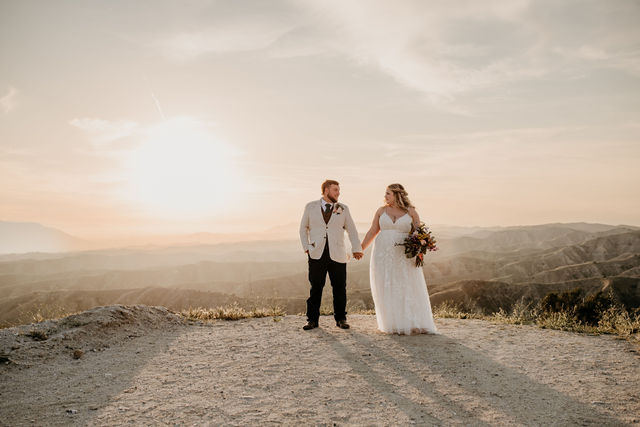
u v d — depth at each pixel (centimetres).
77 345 562
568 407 369
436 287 8969
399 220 652
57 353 533
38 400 396
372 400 386
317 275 675
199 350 559
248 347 568
